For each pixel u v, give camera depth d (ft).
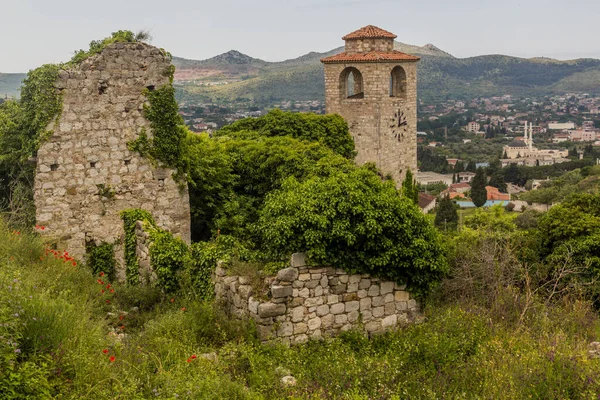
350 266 46.24
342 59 170.19
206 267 50.67
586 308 57.16
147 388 31.42
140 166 68.64
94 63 65.00
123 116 67.15
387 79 170.71
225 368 36.76
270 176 83.56
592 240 71.51
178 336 40.50
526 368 38.17
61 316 32.83
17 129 70.23
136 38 68.33
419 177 577.02
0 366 27.07
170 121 69.56
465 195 463.42
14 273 36.14
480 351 42.29
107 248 67.15
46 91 63.46
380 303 47.91
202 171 77.82
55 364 30.04
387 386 36.83
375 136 171.63
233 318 44.73
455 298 58.23
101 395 29.12
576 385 35.99
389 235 47.55
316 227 45.29
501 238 78.33
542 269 70.90
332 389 36.09
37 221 64.13
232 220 78.69
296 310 44.37
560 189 349.00
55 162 64.13
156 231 60.08
